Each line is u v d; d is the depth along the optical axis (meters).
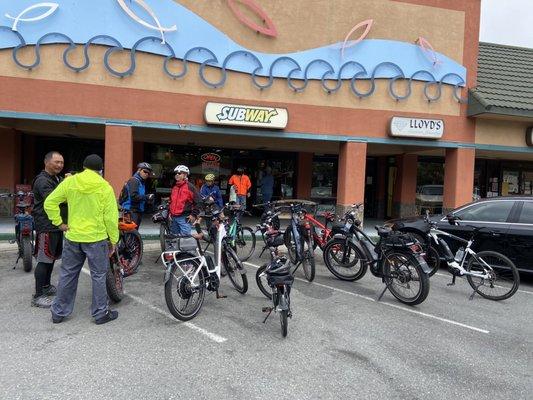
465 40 12.34
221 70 10.77
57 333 4.54
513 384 3.79
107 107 10.12
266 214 8.70
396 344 4.59
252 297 6.04
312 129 11.41
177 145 15.25
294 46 11.20
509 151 12.90
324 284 6.96
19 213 7.23
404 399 3.48
